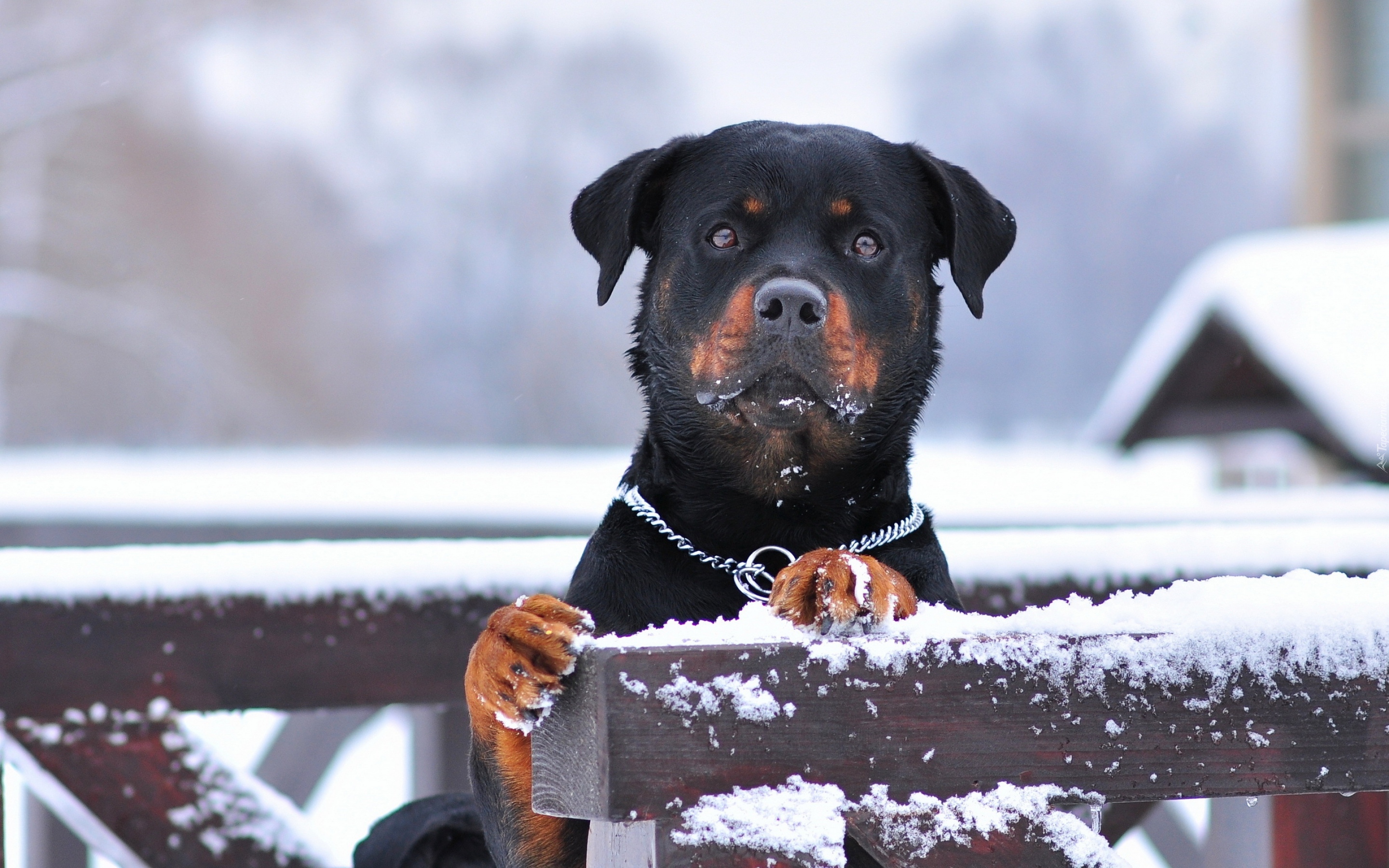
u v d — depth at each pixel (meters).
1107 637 3.39
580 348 76.00
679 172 5.81
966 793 3.27
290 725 8.38
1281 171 93.19
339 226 74.50
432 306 76.69
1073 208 97.06
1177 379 18.77
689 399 5.43
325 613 6.18
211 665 6.04
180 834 6.06
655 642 3.24
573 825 4.44
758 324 5.07
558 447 74.50
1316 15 21.75
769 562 5.38
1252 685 3.45
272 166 72.19
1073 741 3.34
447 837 5.89
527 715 3.36
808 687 3.18
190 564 6.07
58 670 5.87
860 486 5.46
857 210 5.48
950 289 57.50
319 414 71.81
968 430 89.25
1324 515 9.77
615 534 5.35
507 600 6.38
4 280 53.91
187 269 66.06
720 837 3.06
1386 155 21.31
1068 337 94.94
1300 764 3.47
